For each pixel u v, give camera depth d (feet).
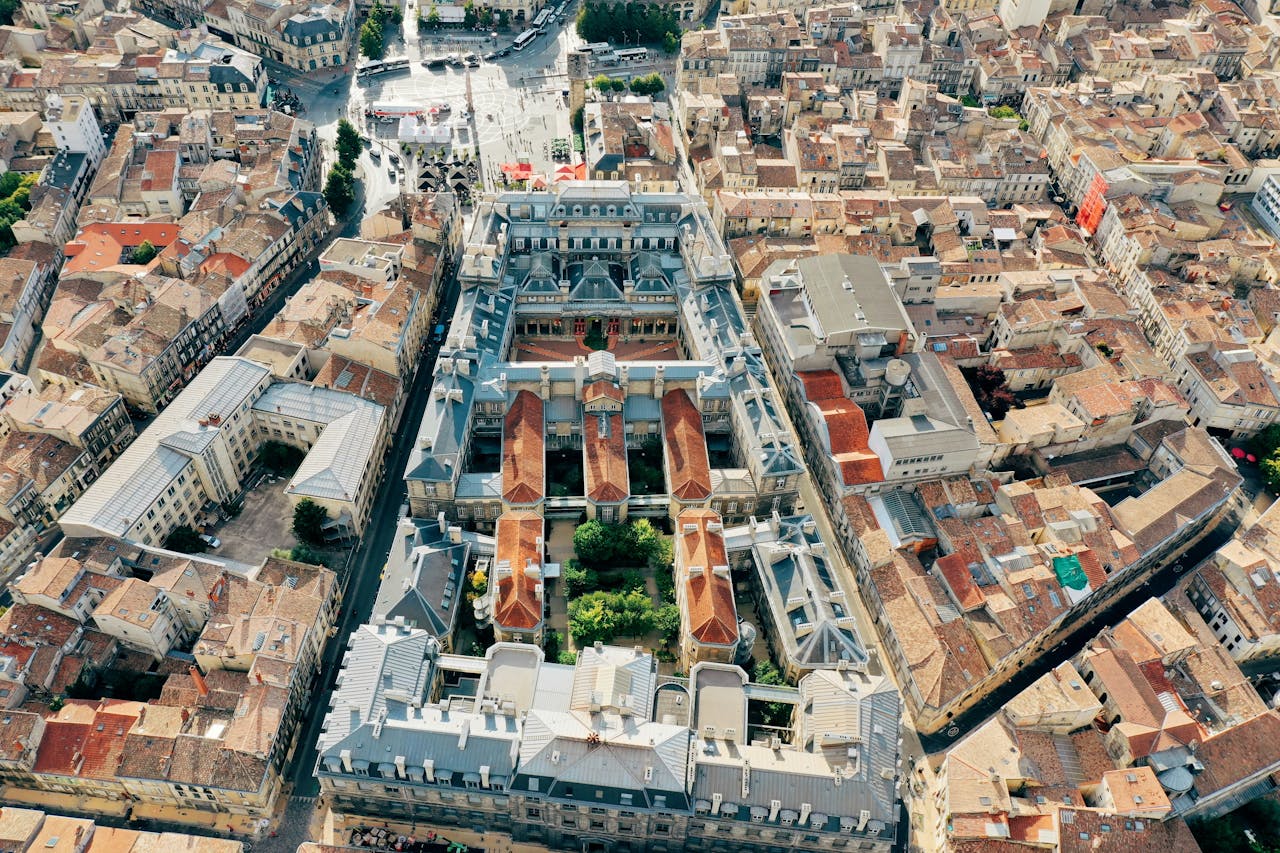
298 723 647.97
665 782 549.54
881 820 553.64
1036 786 615.98
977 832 579.07
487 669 622.54
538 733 565.53
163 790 594.24
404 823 604.90
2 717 594.24
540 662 625.41
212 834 593.83
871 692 592.60
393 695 584.40
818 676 609.83
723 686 619.26
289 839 593.42
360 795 588.09
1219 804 634.84
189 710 616.39
